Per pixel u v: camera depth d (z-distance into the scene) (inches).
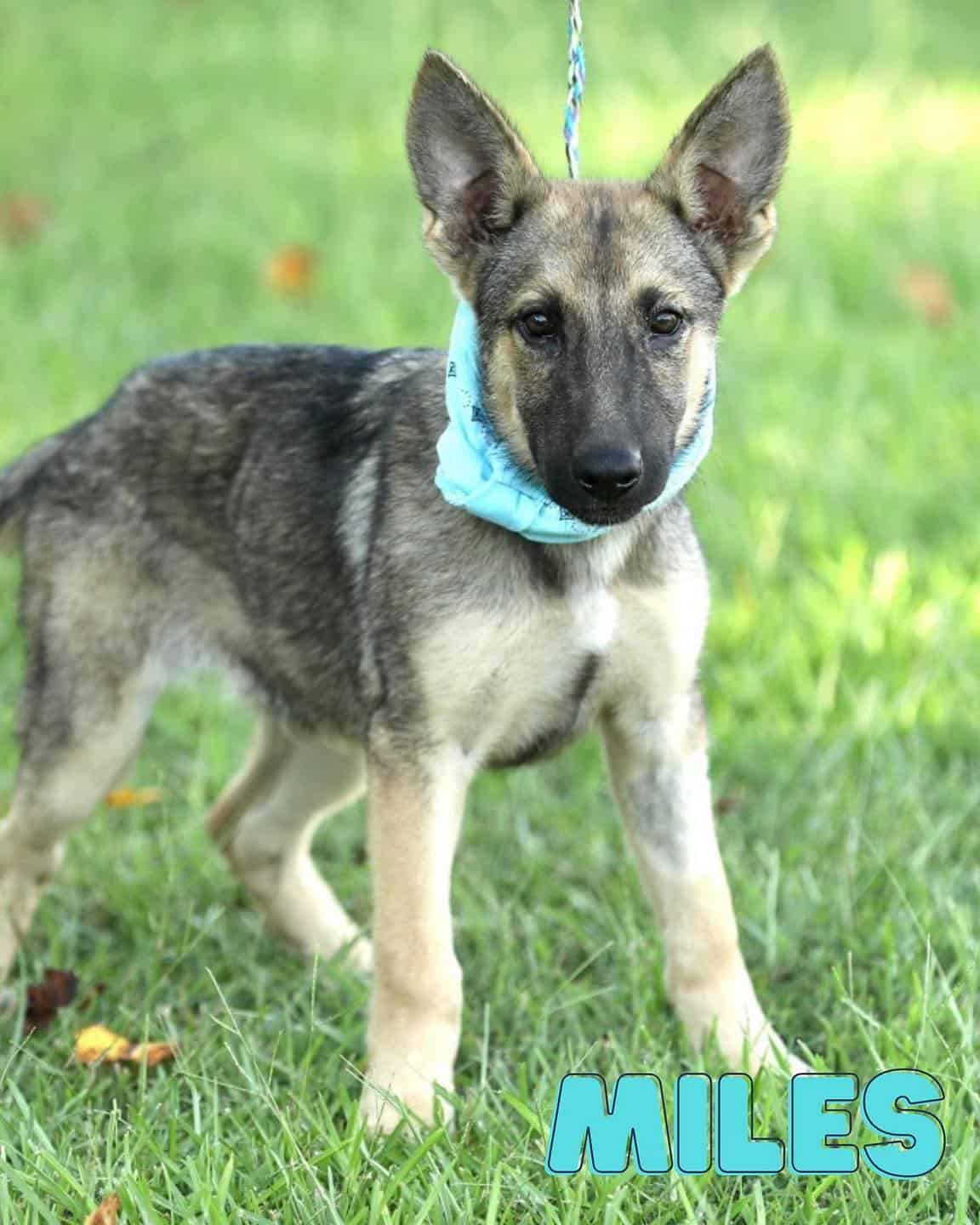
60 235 492.1
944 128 569.9
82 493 228.5
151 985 220.7
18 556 245.6
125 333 426.6
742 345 413.1
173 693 299.1
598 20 680.4
